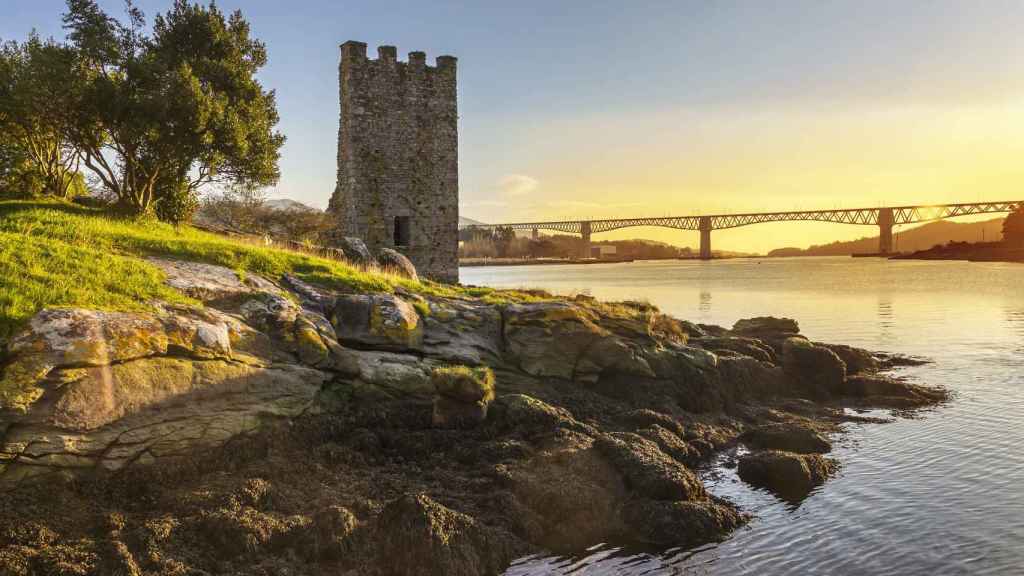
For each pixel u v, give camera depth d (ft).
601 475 50.34
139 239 73.10
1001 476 55.72
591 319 75.31
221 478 44.01
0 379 40.09
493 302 80.64
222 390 47.44
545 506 46.47
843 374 85.76
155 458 43.19
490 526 43.68
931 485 54.13
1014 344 127.65
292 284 69.92
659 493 48.34
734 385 79.00
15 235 62.03
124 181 106.73
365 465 50.03
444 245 128.06
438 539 39.83
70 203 102.78
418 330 64.85
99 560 35.14
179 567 36.01
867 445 64.64
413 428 54.85
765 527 47.11
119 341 44.27
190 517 39.58
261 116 113.70
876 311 194.90
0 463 38.14
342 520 40.63
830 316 182.80
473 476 49.37
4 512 36.83
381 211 121.80
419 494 42.42
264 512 41.73
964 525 46.91
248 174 114.62
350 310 63.26
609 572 41.19
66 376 41.14
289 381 51.57
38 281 50.90
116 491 40.73
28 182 107.96
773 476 54.13
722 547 44.29
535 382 67.97
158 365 45.32
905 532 46.06
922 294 258.16
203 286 59.31
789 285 336.90
